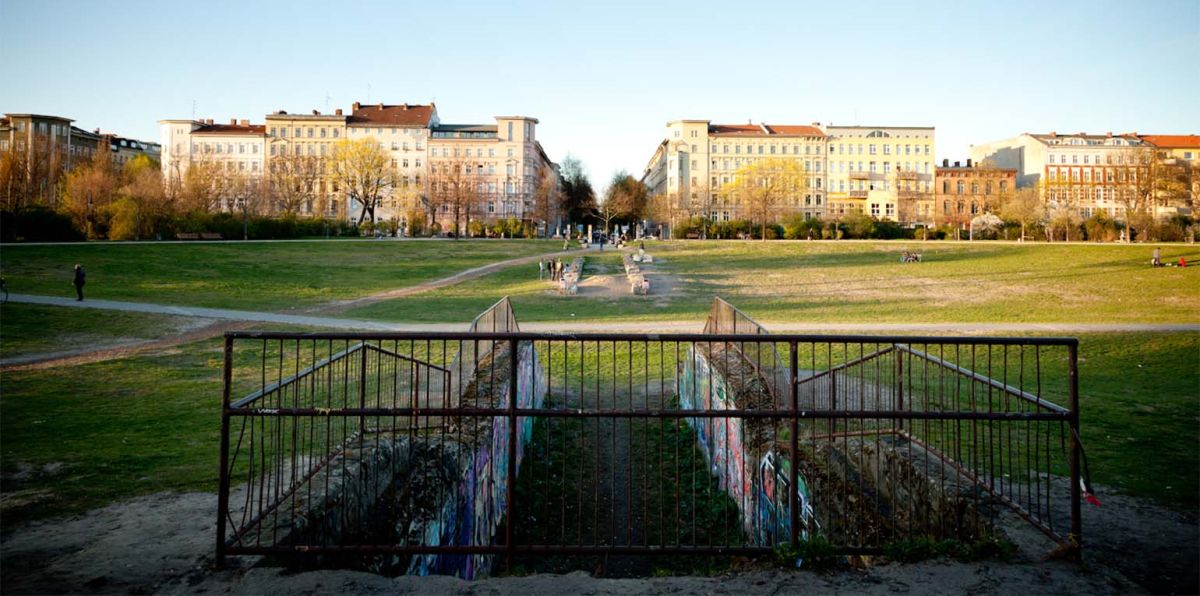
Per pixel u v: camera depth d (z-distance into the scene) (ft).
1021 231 244.83
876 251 194.18
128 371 52.75
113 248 143.64
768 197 295.07
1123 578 14.82
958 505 18.29
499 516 28.71
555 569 24.04
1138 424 35.73
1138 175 284.20
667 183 403.54
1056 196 347.56
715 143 401.49
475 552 15.94
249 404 16.47
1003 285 125.59
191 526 18.72
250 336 15.97
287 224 219.61
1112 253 170.71
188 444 30.76
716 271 153.17
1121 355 59.72
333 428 29.27
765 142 403.13
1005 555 15.57
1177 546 17.10
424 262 166.50
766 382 29.96
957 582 14.35
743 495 27.07
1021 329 74.49
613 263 168.76
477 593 13.76
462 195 306.14
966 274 143.33
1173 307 97.81
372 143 297.94
